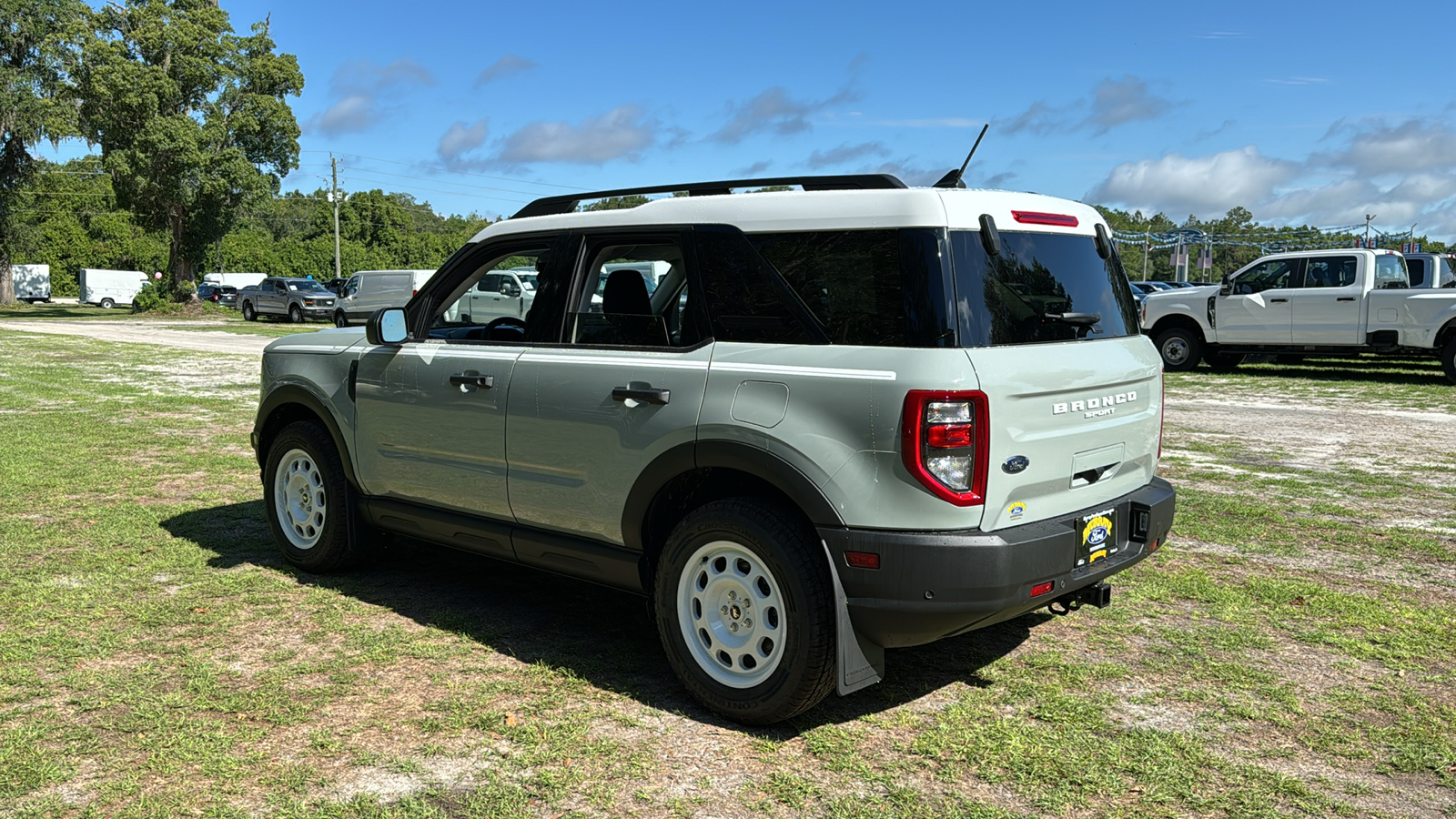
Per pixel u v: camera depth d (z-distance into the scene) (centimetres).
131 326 3675
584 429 394
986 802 304
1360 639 446
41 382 1537
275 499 548
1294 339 1611
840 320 335
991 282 332
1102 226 404
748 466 342
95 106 4294
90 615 463
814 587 331
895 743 343
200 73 4325
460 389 445
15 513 666
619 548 395
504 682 391
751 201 365
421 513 471
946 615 316
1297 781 317
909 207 326
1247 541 611
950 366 312
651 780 315
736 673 357
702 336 368
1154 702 378
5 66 4438
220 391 1429
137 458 880
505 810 296
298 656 416
